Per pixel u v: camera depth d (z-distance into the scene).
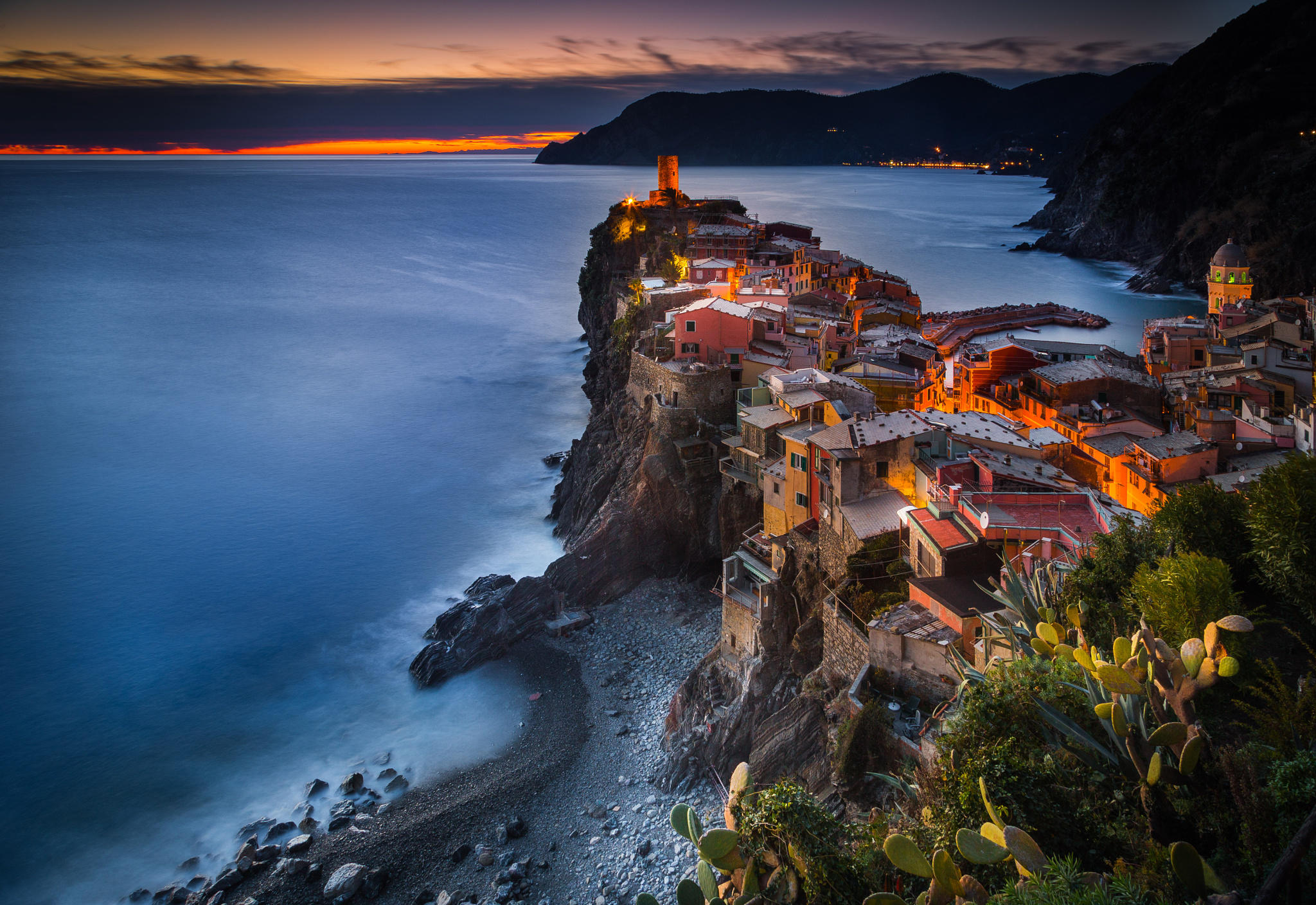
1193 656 18.11
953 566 46.31
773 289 121.81
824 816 20.83
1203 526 31.22
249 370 183.38
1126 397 82.19
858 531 54.22
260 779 66.25
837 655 50.53
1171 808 18.47
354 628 87.62
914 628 44.03
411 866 55.66
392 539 107.31
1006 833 15.84
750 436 78.44
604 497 99.44
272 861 57.12
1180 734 17.61
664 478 89.31
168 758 69.12
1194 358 107.81
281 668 81.00
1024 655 26.89
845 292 153.38
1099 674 19.34
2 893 56.62
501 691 74.75
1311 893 14.28
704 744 60.78
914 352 109.06
